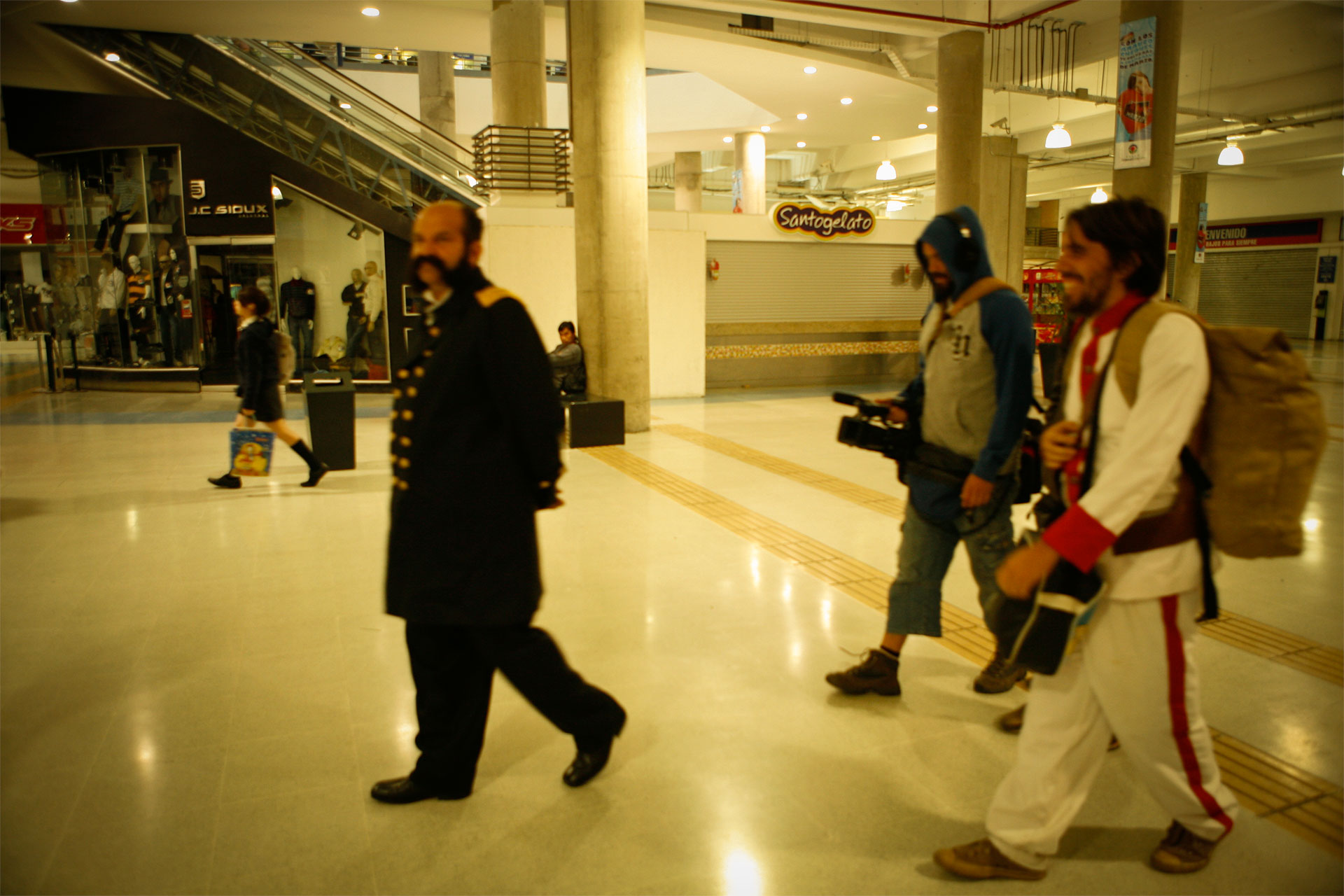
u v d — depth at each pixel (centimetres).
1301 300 2708
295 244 1273
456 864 218
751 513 584
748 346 1427
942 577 298
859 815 239
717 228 1359
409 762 268
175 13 1219
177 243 1262
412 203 1304
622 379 916
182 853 221
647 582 440
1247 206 2686
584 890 207
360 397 1263
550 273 1167
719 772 261
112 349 1312
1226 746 271
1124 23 893
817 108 1753
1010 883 209
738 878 212
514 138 1160
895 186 2630
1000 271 1773
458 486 220
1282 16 1303
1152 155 886
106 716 297
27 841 227
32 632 373
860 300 1494
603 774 259
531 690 235
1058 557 177
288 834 230
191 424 972
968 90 1128
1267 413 172
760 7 1073
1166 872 212
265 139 1298
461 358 218
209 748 275
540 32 1229
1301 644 353
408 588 224
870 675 308
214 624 384
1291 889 206
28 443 841
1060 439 192
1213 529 180
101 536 524
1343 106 1456
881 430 302
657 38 1295
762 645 359
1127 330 180
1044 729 202
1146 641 188
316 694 314
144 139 1225
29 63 1329
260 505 605
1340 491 641
